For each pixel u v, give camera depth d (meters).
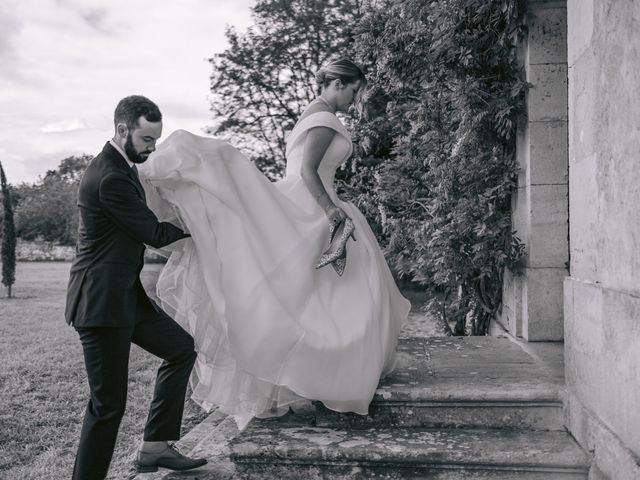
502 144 4.72
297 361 2.63
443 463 2.52
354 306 2.81
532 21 4.22
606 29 2.17
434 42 4.91
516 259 4.34
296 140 3.02
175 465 2.86
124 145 2.51
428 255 5.02
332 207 2.80
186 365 2.78
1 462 3.38
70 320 2.51
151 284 2.96
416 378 3.08
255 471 2.66
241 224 2.71
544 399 2.78
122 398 2.55
